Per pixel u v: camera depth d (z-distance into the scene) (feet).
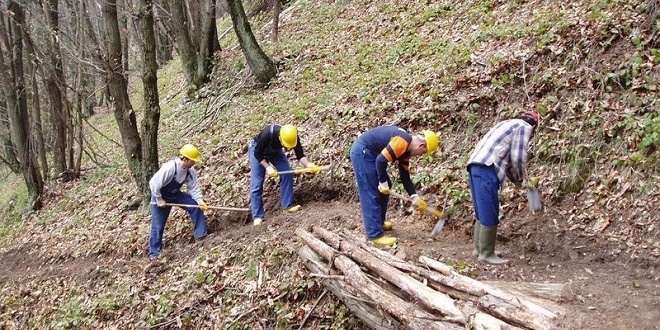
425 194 22.41
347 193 25.03
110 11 32.12
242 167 30.22
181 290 23.11
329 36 46.09
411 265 16.31
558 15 25.86
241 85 44.78
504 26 28.60
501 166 17.04
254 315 20.20
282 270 21.15
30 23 47.06
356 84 32.89
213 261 23.76
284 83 41.27
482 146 17.25
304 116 32.24
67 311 26.21
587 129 20.35
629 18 22.33
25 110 46.26
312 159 27.48
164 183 25.93
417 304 14.97
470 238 19.95
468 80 25.58
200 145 37.37
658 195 17.35
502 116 23.09
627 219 17.51
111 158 53.06
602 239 17.48
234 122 38.91
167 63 85.61
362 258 17.39
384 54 36.09
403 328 15.31
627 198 17.99
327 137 28.45
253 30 62.64
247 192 28.25
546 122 21.63
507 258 18.10
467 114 24.17
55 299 28.04
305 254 20.02
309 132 30.30
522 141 16.92
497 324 12.61
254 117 36.91
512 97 23.44
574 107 21.24
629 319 13.07
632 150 18.88
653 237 16.60
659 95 19.53
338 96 32.42
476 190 17.17
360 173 19.42
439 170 22.94
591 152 19.66
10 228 45.70
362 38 41.88
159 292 23.89
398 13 42.19
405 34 37.40
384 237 19.74
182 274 24.17
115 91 32.48
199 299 22.17
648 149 18.54
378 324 16.37
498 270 17.28
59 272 30.58
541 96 22.75
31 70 48.26
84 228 35.22
